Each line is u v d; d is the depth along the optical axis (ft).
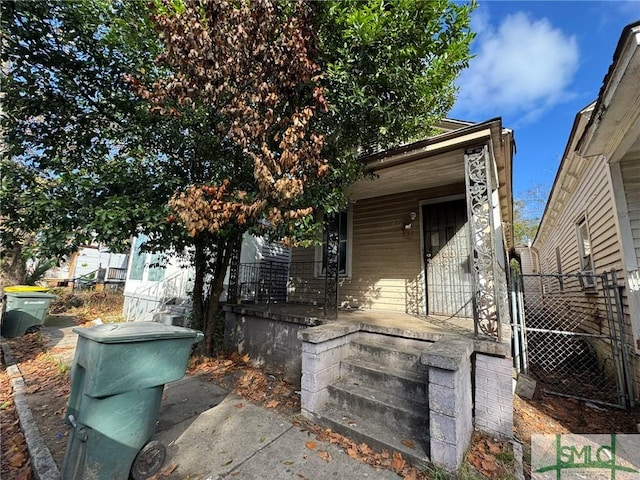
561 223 29.50
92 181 11.07
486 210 11.42
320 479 7.08
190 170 14.70
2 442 8.62
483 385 9.76
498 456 8.20
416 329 11.87
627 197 14.34
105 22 12.14
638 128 11.97
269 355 15.31
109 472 6.40
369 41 11.10
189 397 11.58
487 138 11.43
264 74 9.79
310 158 10.44
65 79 11.55
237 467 7.45
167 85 9.61
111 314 34.19
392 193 20.21
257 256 29.60
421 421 8.34
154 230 12.23
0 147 12.71
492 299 10.63
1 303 19.63
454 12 11.92
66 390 12.00
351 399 9.78
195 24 8.61
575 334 15.19
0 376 13.85
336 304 14.32
